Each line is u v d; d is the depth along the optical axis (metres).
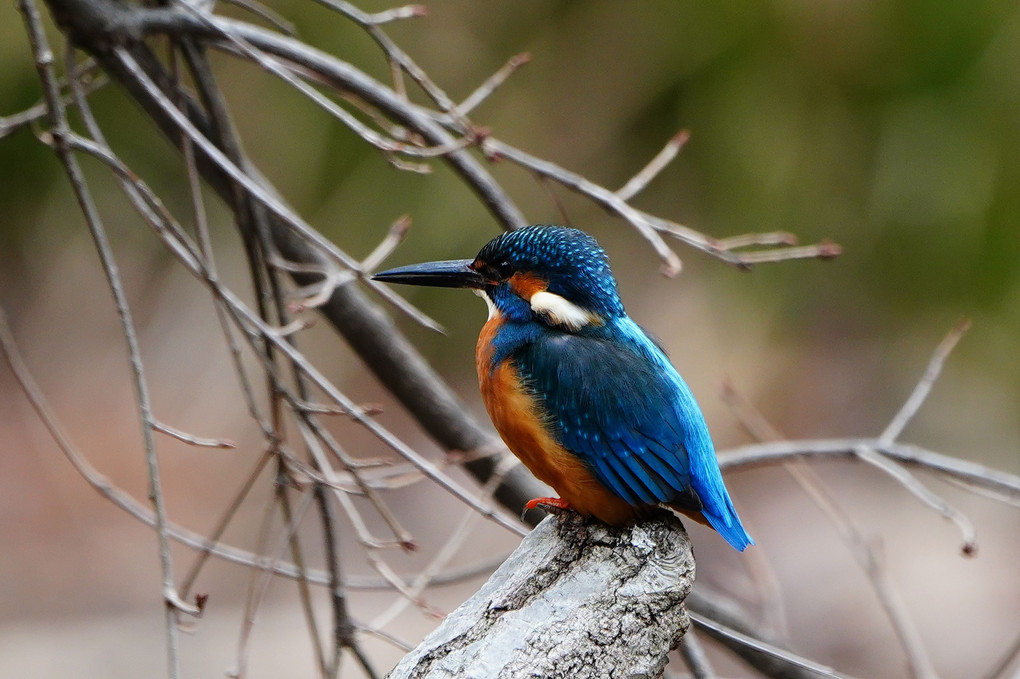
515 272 6.37
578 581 4.70
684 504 5.67
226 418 14.14
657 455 5.63
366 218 12.93
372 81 7.16
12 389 15.05
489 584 4.78
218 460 14.26
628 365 5.88
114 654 12.22
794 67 13.17
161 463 14.30
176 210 13.74
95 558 13.66
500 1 12.97
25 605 12.94
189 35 7.03
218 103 7.25
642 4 13.05
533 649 4.47
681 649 6.66
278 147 12.66
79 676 11.85
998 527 14.37
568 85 13.23
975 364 14.63
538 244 6.31
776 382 14.80
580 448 5.68
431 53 12.73
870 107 13.31
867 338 15.05
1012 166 13.17
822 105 13.37
